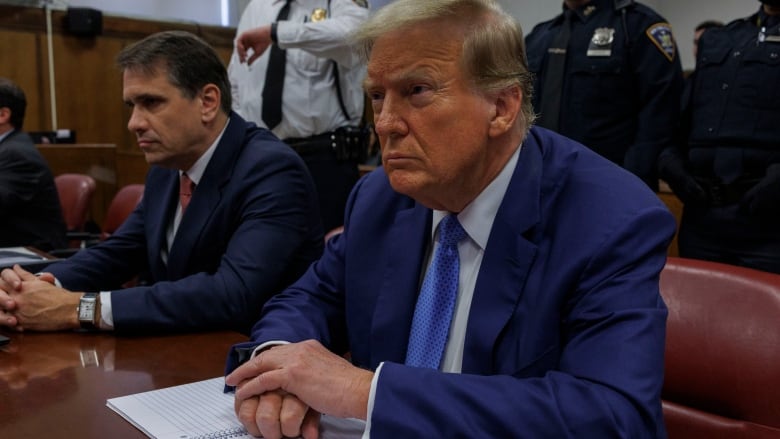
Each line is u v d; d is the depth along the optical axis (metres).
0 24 5.21
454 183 0.87
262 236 1.48
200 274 1.39
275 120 2.63
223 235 1.55
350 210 1.17
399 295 1.00
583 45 2.38
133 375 1.03
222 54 6.12
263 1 2.79
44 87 5.44
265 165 1.56
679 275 1.06
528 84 0.90
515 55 0.86
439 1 0.83
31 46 5.36
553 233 0.90
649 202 0.88
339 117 2.68
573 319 0.84
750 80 2.10
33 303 1.25
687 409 1.02
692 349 1.02
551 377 0.78
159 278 1.68
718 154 2.14
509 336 0.89
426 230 1.02
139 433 0.83
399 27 0.83
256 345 1.00
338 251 1.19
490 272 0.92
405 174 0.85
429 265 1.00
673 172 2.20
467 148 0.85
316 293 1.18
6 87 3.05
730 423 0.98
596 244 0.85
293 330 1.06
